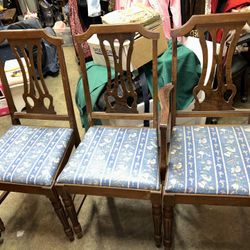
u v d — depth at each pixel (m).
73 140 1.43
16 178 1.19
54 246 1.41
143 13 1.63
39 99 1.42
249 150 1.14
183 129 1.31
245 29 1.72
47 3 4.05
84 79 1.33
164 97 1.14
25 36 1.26
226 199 1.02
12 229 1.51
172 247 1.33
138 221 1.48
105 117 1.39
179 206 1.53
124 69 1.59
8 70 2.36
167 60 1.59
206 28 1.14
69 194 1.24
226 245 1.32
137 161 1.17
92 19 2.59
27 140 1.37
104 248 1.37
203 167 1.09
